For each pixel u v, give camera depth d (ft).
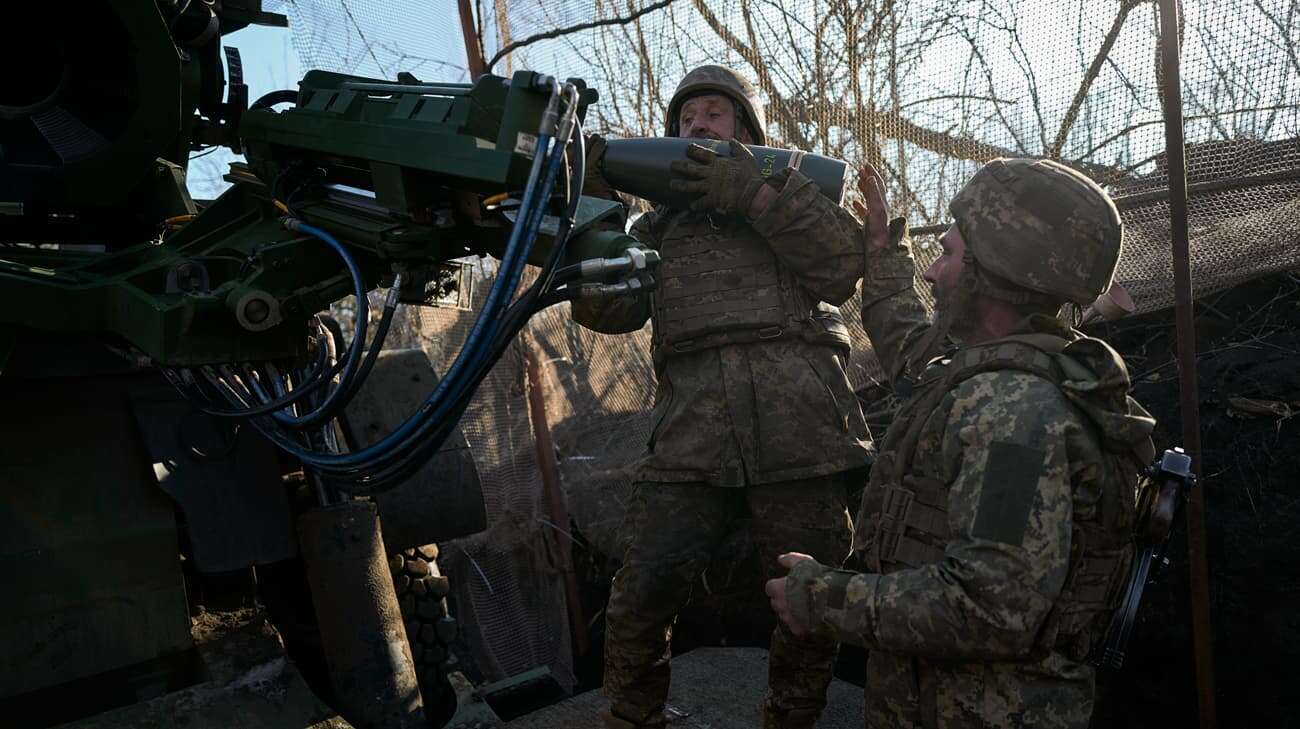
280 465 8.48
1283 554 8.71
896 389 6.97
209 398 7.46
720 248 7.61
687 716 9.46
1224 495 9.31
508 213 5.82
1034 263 4.79
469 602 13.96
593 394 15.01
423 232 5.74
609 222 6.18
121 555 7.01
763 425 7.37
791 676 8.02
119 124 7.32
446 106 5.49
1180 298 8.21
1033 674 4.56
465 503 9.60
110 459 7.31
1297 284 10.52
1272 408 9.46
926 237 11.31
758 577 12.56
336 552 8.00
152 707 6.61
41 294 6.64
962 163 11.02
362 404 9.20
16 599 6.54
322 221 6.34
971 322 5.19
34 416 7.23
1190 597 9.04
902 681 4.95
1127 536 4.80
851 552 7.66
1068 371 4.59
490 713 7.64
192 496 7.45
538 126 4.89
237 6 8.56
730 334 7.48
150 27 6.96
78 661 6.64
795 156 7.35
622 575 7.62
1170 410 10.03
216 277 6.75
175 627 7.04
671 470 7.53
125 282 6.64
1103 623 4.92
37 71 7.10
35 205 7.45
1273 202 9.55
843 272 7.12
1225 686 8.70
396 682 7.97
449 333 15.44
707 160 7.18
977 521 4.37
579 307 7.64
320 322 7.96
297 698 7.00
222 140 8.20
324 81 7.13
